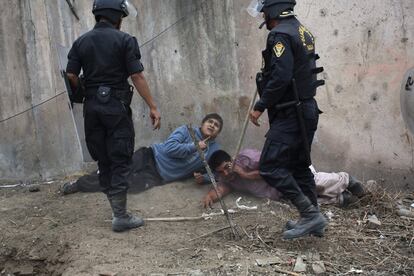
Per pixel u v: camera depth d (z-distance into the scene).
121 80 4.31
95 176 5.48
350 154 5.50
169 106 5.82
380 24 5.29
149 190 5.33
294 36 3.82
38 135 6.04
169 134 5.86
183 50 5.72
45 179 6.08
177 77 5.77
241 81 5.63
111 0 4.28
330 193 5.00
